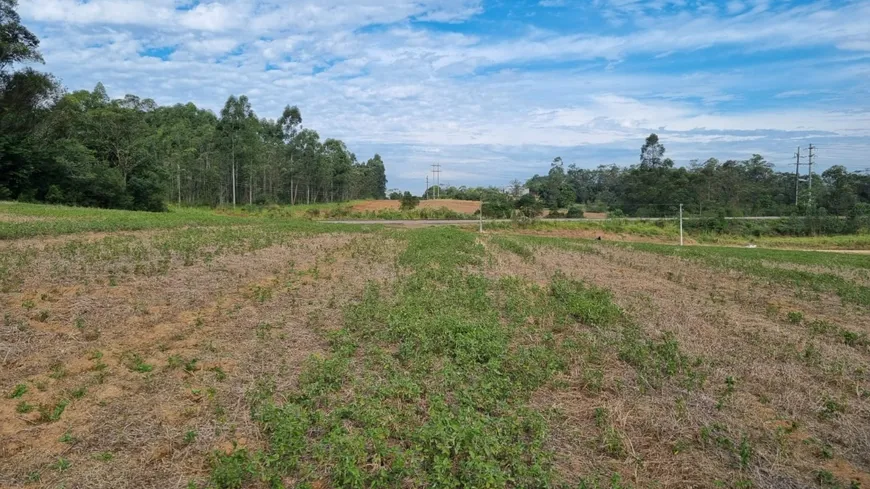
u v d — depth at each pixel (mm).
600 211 64688
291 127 83625
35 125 40812
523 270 15930
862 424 5711
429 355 6844
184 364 6410
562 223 46000
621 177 81125
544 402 5902
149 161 49844
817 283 15484
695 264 19766
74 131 47406
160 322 8039
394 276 12875
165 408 5293
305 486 3947
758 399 6266
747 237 45625
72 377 5898
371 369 6469
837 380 6902
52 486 4004
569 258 20188
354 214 53469
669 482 4465
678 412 5660
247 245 17312
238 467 4059
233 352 6934
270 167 69875
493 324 8375
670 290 13445
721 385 6621
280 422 4719
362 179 103188
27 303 8203
